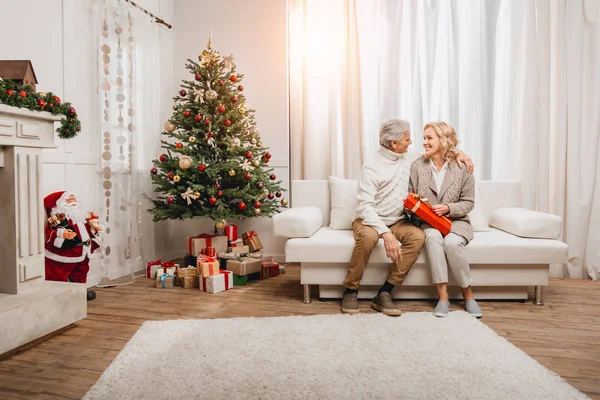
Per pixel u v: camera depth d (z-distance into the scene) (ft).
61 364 5.32
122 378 4.79
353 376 4.80
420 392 4.44
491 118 10.65
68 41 8.59
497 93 10.73
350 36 11.34
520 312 7.38
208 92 9.82
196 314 7.29
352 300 7.38
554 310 7.51
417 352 5.45
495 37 10.59
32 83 6.63
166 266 9.78
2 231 6.17
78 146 8.84
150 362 5.19
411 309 7.55
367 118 11.32
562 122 10.14
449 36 10.80
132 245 10.09
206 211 9.91
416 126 11.03
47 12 8.08
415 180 8.17
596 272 9.93
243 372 4.91
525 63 10.34
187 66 10.36
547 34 10.17
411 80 11.06
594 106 9.93
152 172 9.91
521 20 10.43
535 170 10.31
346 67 11.41
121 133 9.65
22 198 6.24
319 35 11.50
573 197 10.06
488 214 9.44
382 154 8.22
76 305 6.58
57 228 7.29
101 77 9.22
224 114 10.02
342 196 9.09
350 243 7.70
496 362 5.16
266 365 5.09
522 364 5.11
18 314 5.56
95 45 9.34
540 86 10.23
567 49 10.07
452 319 6.77
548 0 10.15
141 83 10.60
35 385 4.79
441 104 10.97
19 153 6.19
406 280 7.77
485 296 8.04
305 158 11.66
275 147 11.85
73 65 8.72
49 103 6.50
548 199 10.39
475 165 10.80
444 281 7.16
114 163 9.57
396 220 8.04
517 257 7.57
